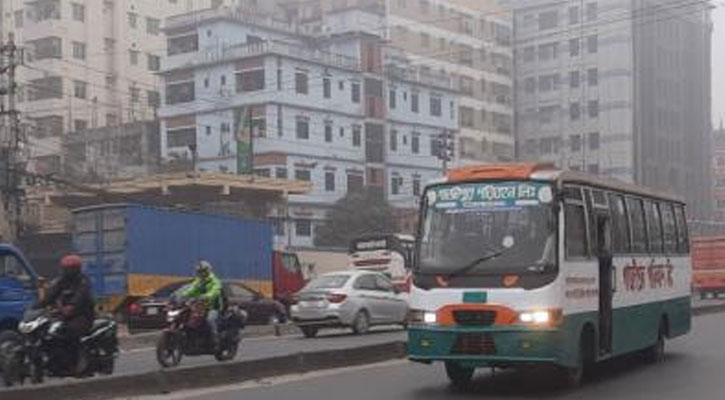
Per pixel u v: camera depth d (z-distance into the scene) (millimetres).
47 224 59281
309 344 21016
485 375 14102
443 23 97625
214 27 76875
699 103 115000
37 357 12289
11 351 12633
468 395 12047
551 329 11547
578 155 102875
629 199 14852
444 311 11898
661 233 16297
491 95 103625
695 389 12383
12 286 13547
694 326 23812
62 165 72000
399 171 82750
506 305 11625
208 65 75000
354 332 23641
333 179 76188
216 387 13047
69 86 83812
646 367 15047
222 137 73688
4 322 13305
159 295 25969
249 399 11781
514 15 107750
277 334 25031
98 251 27625
